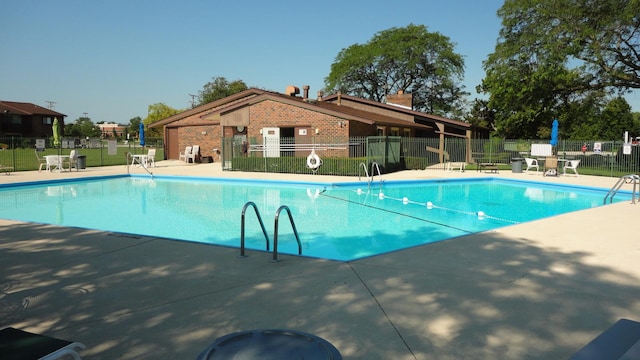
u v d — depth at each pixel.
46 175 18.53
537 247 6.27
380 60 49.84
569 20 23.69
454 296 4.33
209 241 8.31
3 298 4.34
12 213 11.27
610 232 7.33
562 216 9.02
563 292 4.44
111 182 18.03
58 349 2.24
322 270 5.19
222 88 59.34
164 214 11.23
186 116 28.75
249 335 2.48
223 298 4.31
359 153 21.61
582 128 47.72
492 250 6.10
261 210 11.79
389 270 5.18
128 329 3.64
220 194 14.78
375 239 8.57
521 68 26.95
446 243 6.54
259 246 7.94
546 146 21.36
